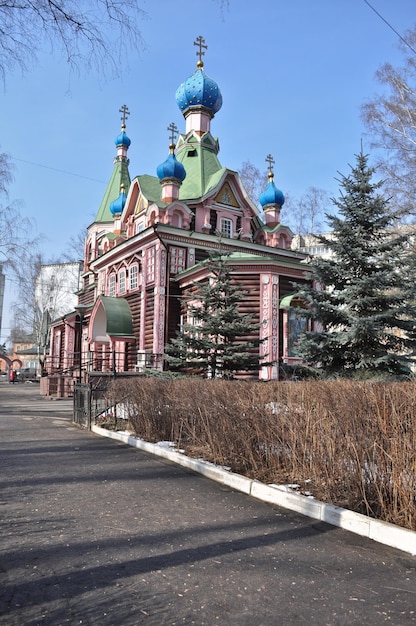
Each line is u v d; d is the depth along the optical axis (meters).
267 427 7.11
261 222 31.80
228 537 4.85
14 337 75.81
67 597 3.54
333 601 3.53
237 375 21.64
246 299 22.44
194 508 5.87
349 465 5.61
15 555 4.33
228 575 3.94
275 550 4.51
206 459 8.27
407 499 4.86
